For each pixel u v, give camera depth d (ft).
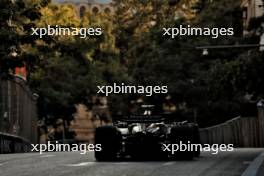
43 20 263.90
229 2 296.71
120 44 351.46
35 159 103.04
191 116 281.54
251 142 247.09
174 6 338.75
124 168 83.35
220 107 271.49
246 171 77.25
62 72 274.98
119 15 356.38
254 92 123.85
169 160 102.47
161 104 290.15
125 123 104.06
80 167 85.10
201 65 282.36
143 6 352.90
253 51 122.62
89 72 288.30
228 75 122.93
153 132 101.65
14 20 169.27
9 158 105.70
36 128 253.65
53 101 270.87
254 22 140.46
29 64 173.47
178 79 284.20
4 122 185.06
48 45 200.64
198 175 72.90
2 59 164.45
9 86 192.54
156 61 290.76
